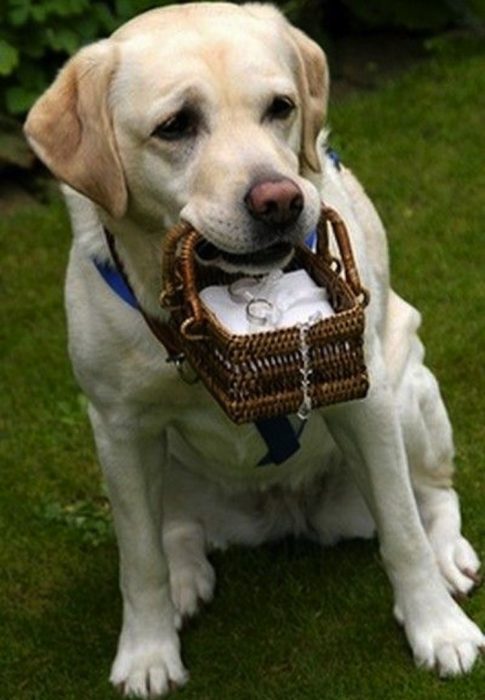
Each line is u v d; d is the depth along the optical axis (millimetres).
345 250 4152
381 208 7586
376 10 9094
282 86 4082
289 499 5180
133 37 4156
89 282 4434
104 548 5562
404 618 4750
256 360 3900
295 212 3943
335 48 9117
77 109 4195
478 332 6449
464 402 6023
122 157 4176
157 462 4746
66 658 5039
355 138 8258
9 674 5016
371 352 4500
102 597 5293
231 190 3941
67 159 4207
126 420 4598
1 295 7398
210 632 5027
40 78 8273
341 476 5141
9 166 8281
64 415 6406
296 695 4684
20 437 6293
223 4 4289
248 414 3939
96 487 5938
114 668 4879
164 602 4844
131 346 4422
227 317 3986
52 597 5344
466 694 4551
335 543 5324
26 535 5680
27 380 6695
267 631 4980
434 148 8039
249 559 5309
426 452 5090
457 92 8492
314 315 3979
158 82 4051
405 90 8633
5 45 8008
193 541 5234
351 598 5031
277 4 8844
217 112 4031
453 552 5055
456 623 4715
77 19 8266
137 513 4719
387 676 4684
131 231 4273
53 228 7883
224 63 4039
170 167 4098
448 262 7047
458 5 9133
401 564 4684
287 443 4707
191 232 4012
